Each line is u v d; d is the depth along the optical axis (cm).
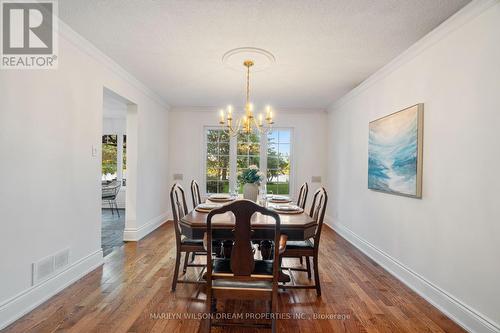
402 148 273
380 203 325
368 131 359
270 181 563
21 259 201
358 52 279
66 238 249
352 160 414
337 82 378
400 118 277
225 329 192
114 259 323
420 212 250
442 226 222
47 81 225
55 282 234
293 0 195
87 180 280
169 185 554
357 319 206
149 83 396
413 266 259
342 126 462
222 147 565
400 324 200
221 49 278
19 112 199
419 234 251
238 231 171
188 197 553
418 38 248
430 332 191
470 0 191
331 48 271
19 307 198
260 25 230
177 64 320
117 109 603
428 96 241
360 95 387
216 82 387
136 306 218
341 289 255
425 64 246
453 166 211
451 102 214
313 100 484
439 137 227
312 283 267
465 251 199
